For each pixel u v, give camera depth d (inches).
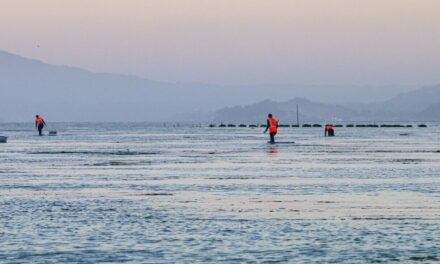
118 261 1417.3
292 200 2301.9
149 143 6998.0
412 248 1521.9
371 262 1401.3
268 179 3041.3
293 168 3622.0
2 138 6983.3
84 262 1409.9
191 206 2165.4
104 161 4242.1
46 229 1754.4
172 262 1407.5
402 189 2608.3
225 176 3196.4
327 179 3019.2
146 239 1628.9
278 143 6835.6
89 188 2696.9
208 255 1465.3
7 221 1875.0
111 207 2145.7
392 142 7111.2
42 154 5004.9
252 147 6003.9
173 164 3966.5
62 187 2733.8
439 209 2075.5
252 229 1749.5
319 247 1535.4
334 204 2196.1
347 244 1565.0
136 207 2144.4
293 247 1536.7
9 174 3331.7
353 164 3892.7
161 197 2402.8
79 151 5403.5
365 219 1899.6
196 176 3201.3
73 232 1715.1
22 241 1606.8
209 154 4955.7
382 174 3243.1
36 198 2374.5
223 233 1699.1
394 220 1879.9
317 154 4891.7
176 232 1712.6
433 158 4402.1
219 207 2140.7
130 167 3762.3
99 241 1606.8
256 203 2230.6
